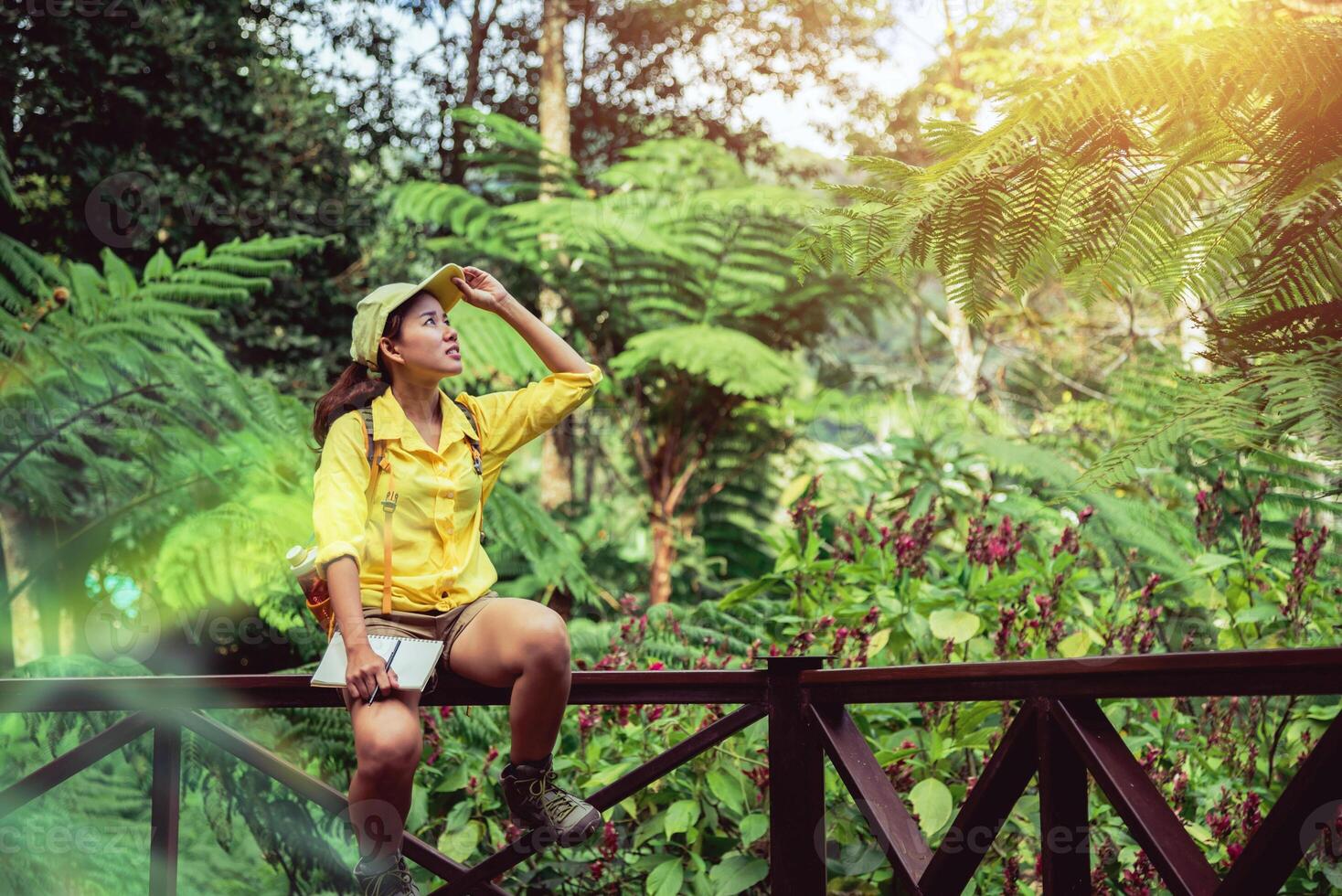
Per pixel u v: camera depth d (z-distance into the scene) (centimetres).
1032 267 188
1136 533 394
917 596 328
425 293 206
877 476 570
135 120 851
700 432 1024
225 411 547
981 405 940
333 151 987
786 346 1051
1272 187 165
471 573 202
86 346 467
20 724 369
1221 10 532
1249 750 305
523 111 1336
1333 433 144
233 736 233
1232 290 191
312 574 196
